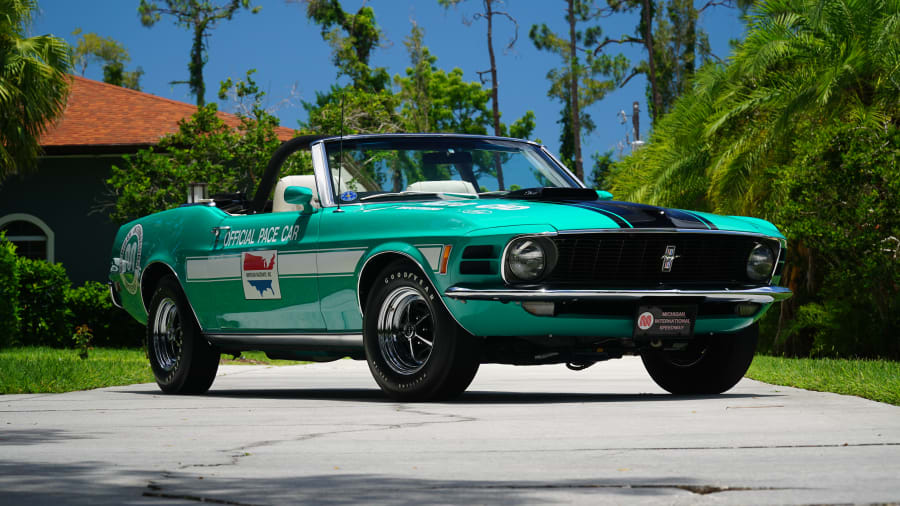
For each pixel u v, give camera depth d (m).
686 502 3.01
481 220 6.23
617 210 6.40
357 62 48.88
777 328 18.58
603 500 3.06
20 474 3.61
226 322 7.82
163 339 8.43
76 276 24.27
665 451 4.14
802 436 4.59
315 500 3.08
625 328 6.34
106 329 20.97
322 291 6.96
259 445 4.43
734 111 18.78
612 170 23.17
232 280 7.67
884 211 15.74
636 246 6.32
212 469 3.72
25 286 20.02
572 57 50.38
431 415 5.65
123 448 4.36
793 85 18.11
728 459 3.89
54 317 20.30
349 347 7.02
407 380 6.50
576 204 6.52
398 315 6.63
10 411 6.22
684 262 6.48
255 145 22.56
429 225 6.38
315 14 50.16
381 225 6.63
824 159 16.58
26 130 19.12
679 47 51.12
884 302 16.62
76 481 3.45
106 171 24.27
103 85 28.73
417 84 49.31
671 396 7.16
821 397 6.75
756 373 9.16
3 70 18.58
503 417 5.50
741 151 18.69
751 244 6.73
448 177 7.27
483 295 6.07
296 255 7.12
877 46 17.52
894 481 3.36
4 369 9.12
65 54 19.33
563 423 5.18
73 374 9.09
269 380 10.40
